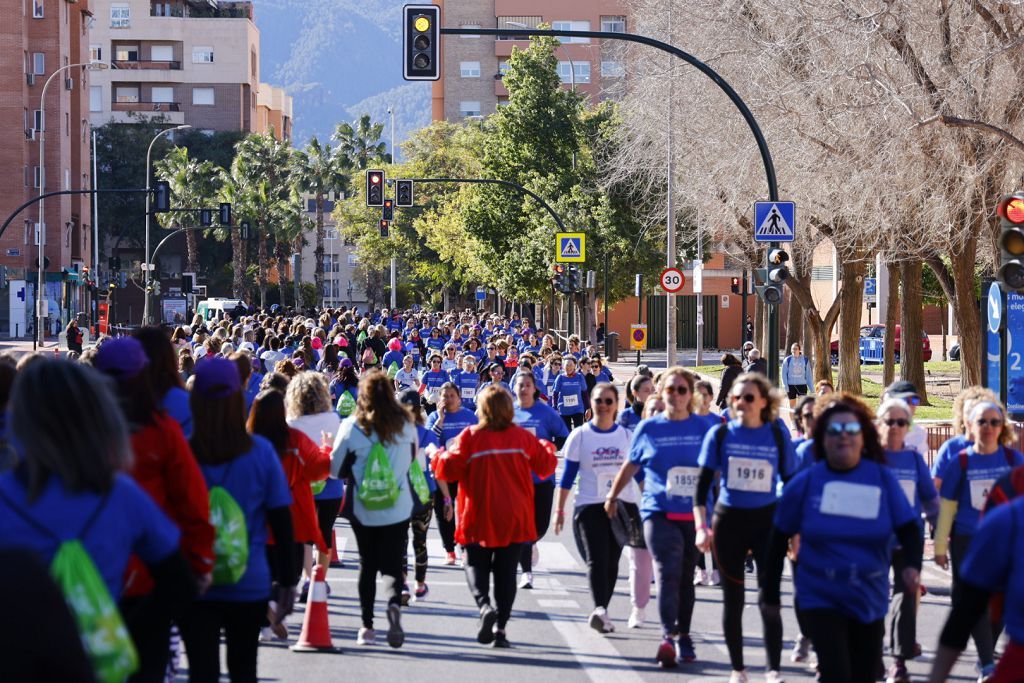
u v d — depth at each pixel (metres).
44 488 4.66
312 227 120.94
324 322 45.09
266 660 9.85
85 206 93.19
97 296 75.88
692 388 9.99
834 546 7.04
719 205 36.19
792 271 36.88
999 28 22.34
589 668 9.65
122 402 6.13
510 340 36.62
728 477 9.03
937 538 9.67
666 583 9.77
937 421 26.69
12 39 83.81
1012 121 22.58
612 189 55.91
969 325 26.12
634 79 41.03
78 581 4.57
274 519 7.19
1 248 84.06
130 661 4.61
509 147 65.69
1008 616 4.93
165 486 6.23
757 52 30.28
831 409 7.13
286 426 9.66
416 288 130.62
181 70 141.38
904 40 23.22
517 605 12.32
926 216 24.98
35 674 3.24
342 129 118.00
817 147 27.39
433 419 14.52
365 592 10.38
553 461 10.57
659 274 59.25
